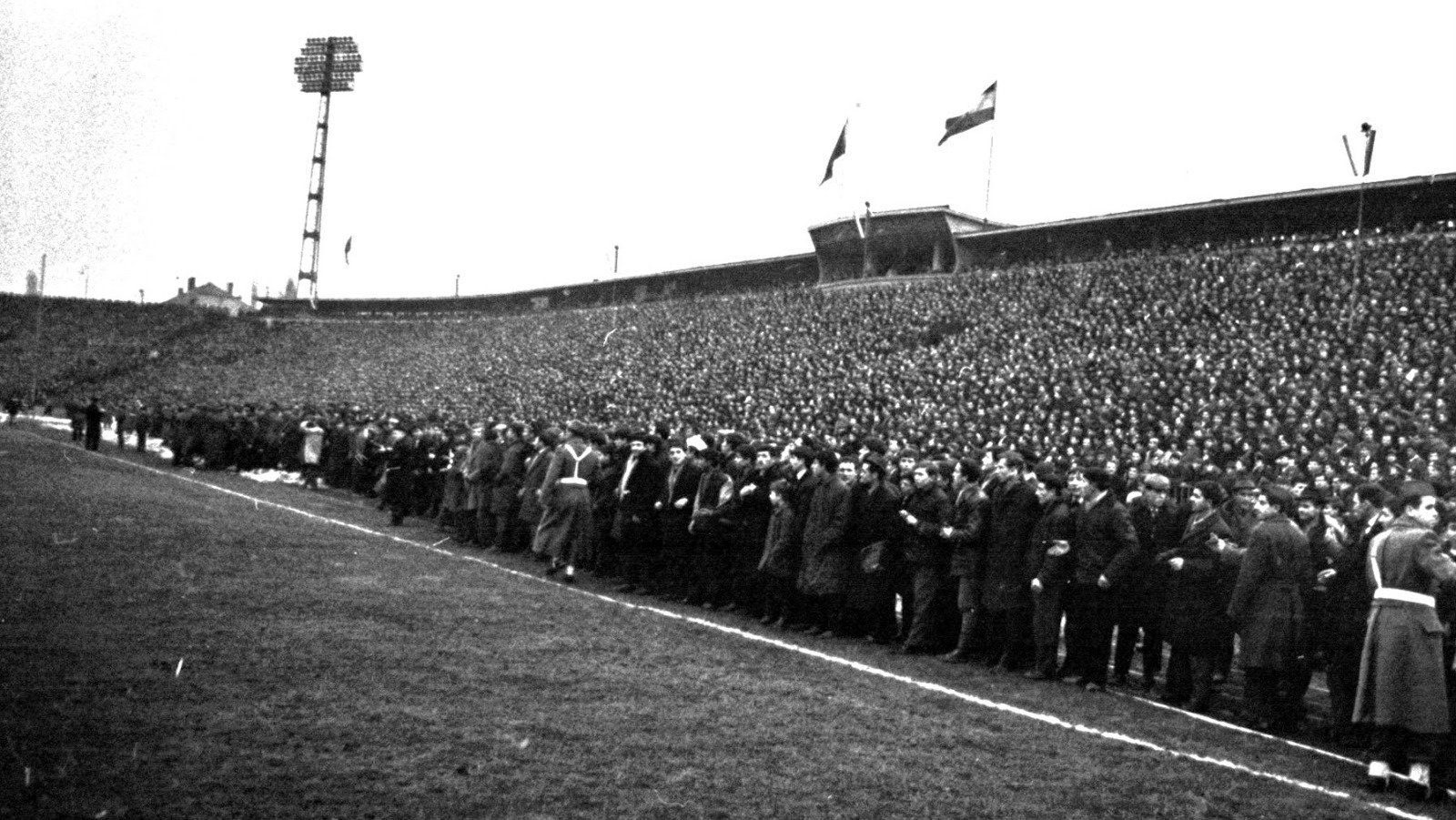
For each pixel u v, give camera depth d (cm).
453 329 8031
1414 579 834
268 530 1970
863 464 1439
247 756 687
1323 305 3366
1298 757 916
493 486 2069
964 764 793
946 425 3409
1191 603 1088
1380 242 3603
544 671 998
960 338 4497
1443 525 1117
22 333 8925
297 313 9338
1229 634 1185
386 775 669
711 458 1623
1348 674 992
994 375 3884
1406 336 2933
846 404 4088
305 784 642
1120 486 1555
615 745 771
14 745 676
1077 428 3039
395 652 1029
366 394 6838
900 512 1359
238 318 9312
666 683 984
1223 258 4041
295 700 832
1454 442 2227
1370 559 881
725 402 4653
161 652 957
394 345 7969
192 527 1895
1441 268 3234
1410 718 807
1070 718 988
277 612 1188
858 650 1292
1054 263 5062
